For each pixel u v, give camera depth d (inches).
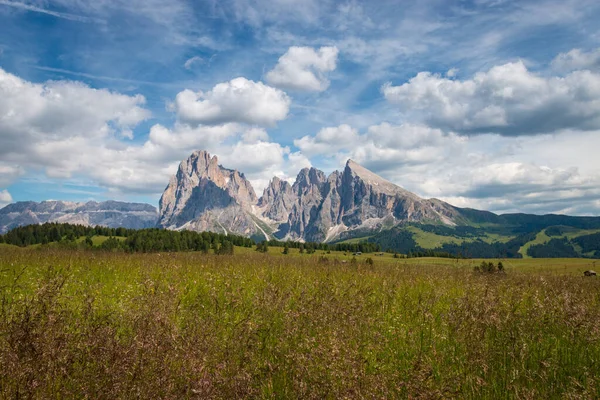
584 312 311.1
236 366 212.1
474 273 762.2
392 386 207.2
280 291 369.7
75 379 181.6
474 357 245.9
